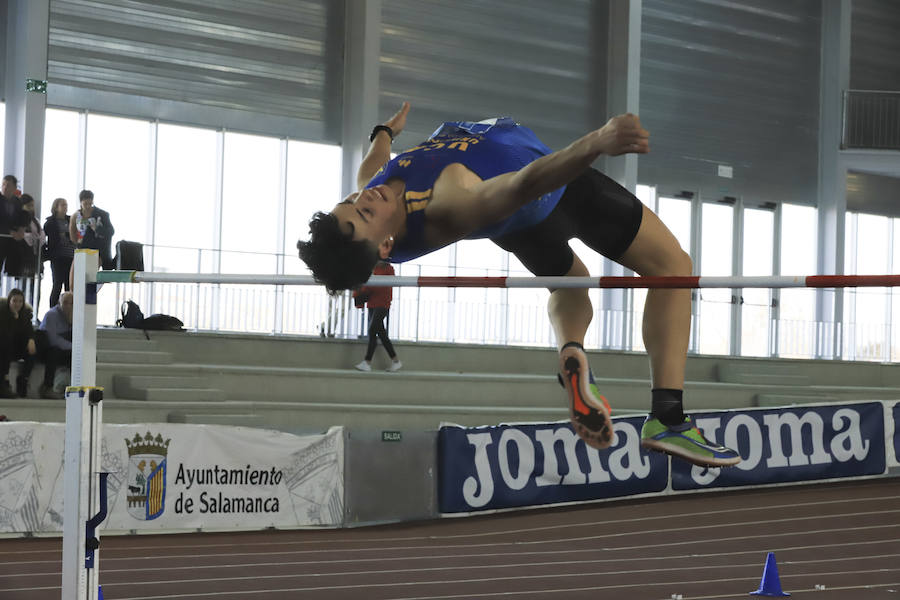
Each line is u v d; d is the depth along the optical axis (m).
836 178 32.91
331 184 26.22
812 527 16.33
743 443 19.66
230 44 24.84
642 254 4.45
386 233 4.05
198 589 10.86
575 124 29.12
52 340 16.78
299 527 15.66
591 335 26.53
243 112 24.92
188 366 18.75
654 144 30.50
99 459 6.66
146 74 23.72
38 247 18.58
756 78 32.38
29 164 21.41
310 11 25.89
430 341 23.16
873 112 33.00
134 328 19.41
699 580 11.95
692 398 23.55
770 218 32.75
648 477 18.95
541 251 4.56
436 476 17.08
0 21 22.25
